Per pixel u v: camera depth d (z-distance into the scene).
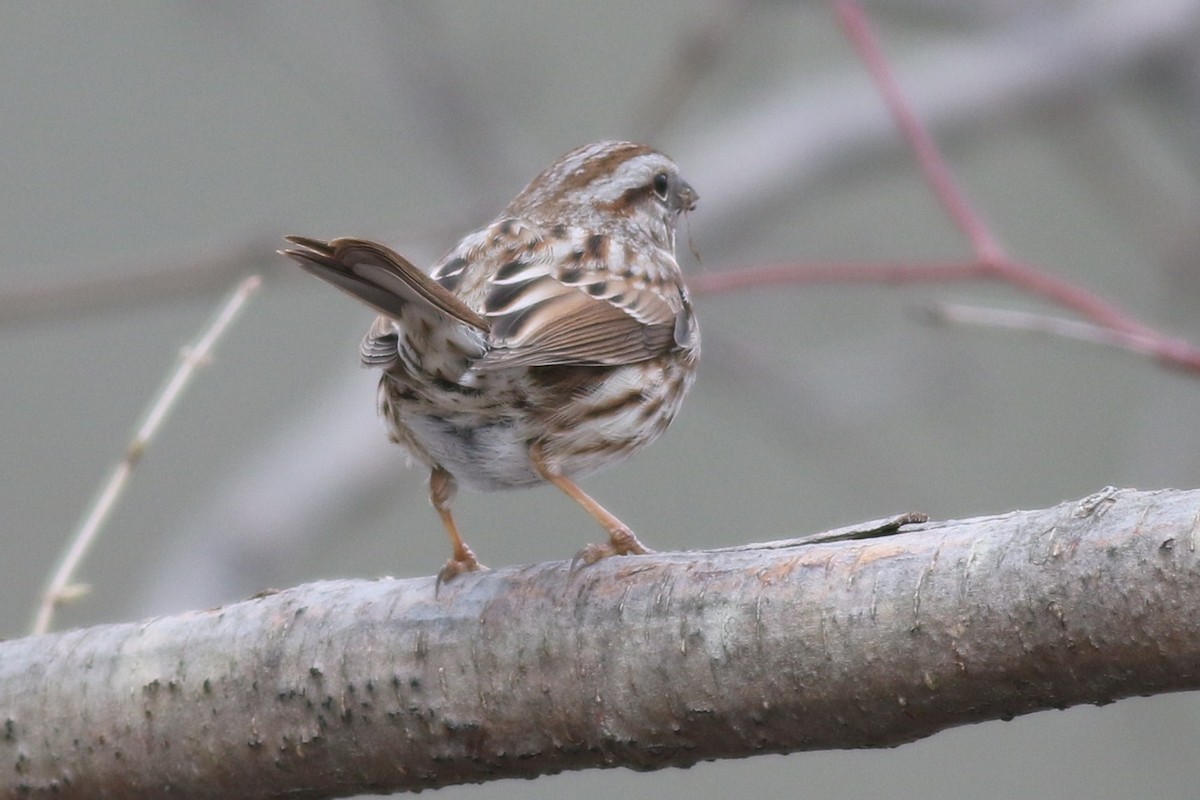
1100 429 15.94
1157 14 14.42
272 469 12.81
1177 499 5.02
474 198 12.91
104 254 18.06
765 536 16.16
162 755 6.32
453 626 5.98
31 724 6.45
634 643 5.70
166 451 16.81
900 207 16.25
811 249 14.45
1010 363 16.22
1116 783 15.02
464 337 6.69
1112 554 4.99
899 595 5.32
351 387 13.22
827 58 15.94
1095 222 16.98
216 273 12.00
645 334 7.73
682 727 5.68
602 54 16.50
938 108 14.30
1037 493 15.76
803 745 5.62
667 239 9.36
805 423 13.64
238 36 14.12
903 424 15.80
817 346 14.48
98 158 18.34
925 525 5.57
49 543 16.39
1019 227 17.05
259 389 17.11
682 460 16.52
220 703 6.24
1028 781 15.17
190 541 12.70
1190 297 14.23
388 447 12.68
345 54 13.09
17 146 18.30
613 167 9.09
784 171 14.05
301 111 18.31
